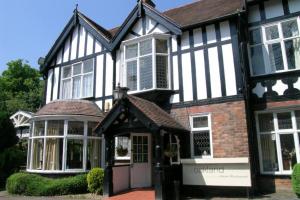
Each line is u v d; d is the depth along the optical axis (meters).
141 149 10.87
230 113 9.70
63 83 14.53
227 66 10.13
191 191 9.51
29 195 10.30
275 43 10.30
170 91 10.99
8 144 14.47
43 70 15.13
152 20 12.09
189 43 11.09
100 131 9.55
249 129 9.55
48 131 11.60
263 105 9.93
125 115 9.39
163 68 11.38
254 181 9.05
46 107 12.24
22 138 19.78
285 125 9.69
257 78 10.20
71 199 9.18
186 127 10.40
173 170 9.27
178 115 10.68
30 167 11.78
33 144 11.92
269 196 8.66
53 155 11.36
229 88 9.94
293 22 10.12
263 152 9.85
